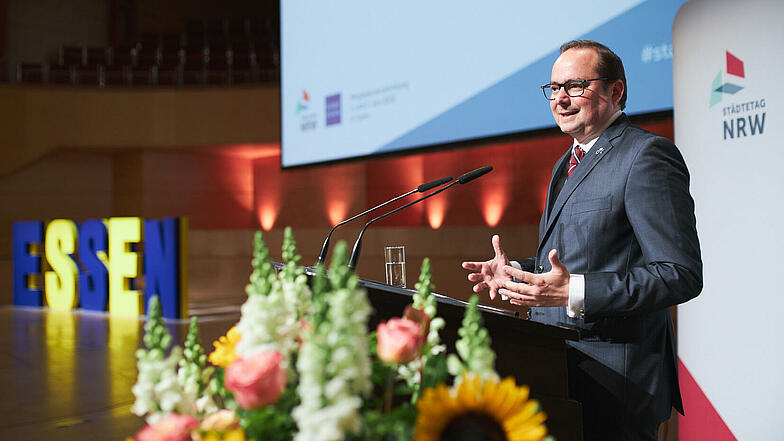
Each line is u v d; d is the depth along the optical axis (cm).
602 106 176
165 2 1346
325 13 550
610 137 175
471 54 445
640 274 150
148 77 1103
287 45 588
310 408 67
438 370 87
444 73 463
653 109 358
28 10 1197
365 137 521
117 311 788
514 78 418
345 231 964
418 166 1035
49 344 588
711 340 206
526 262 191
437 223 1011
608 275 150
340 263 71
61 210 1127
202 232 1034
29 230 891
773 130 189
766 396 190
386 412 85
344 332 68
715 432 206
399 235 916
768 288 189
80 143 1070
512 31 419
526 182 962
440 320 90
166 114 1078
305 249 980
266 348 76
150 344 82
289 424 78
